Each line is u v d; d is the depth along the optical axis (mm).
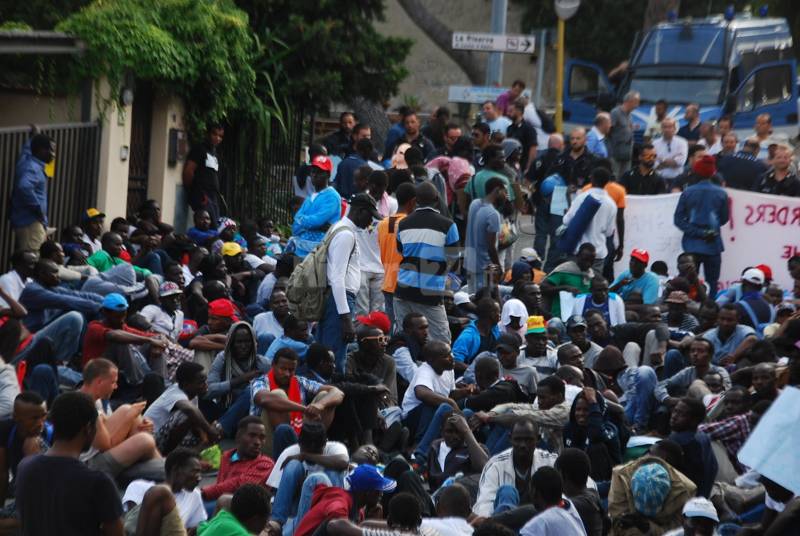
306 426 20766
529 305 32188
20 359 24188
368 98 48688
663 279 37469
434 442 23875
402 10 89625
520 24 90562
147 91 39281
